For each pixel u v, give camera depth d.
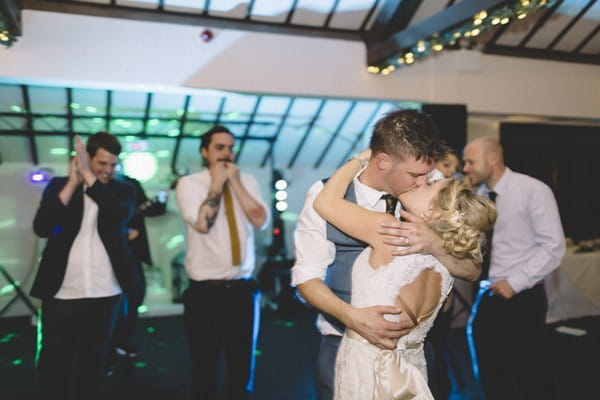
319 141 6.90
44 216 2.48
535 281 2.49
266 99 5.84
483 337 2.63
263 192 7.16
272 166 6.93
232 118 6.22
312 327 5.38
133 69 4.01
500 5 3.05
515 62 5.13
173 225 6.56
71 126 5.79
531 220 2.57
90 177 2.49
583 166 6.01
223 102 5.83
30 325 5.54
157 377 3.85
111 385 3.67
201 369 2.55
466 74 4.95
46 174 6.10
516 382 2.60
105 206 2.50
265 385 3.67
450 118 4.80
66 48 3.86
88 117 5.66
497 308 2.59
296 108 6.16
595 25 5.01
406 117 1.50
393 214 1.62
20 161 6.06
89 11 3.91
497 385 2.60
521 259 2.61
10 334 5.21
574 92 5.36
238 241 2.60
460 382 3.49
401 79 4.75
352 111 6.38
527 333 2.54
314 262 1.60
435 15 3.59
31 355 4.47
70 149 6.16
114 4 3.96
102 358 2.64
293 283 1.63
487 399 2.63
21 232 5.97
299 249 1.63
